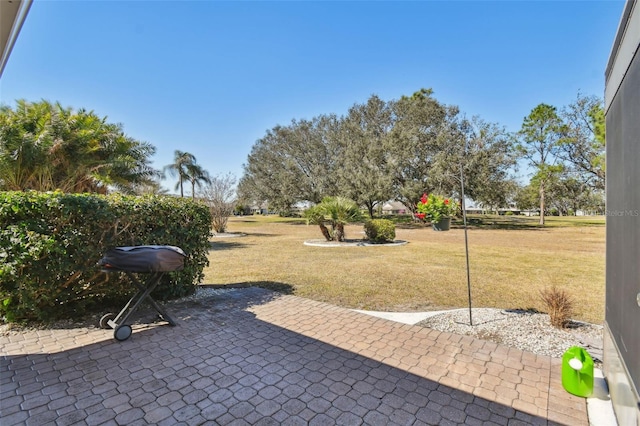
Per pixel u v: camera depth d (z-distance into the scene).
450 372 2.48
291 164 24.11
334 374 2.44
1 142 8.77
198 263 4.60
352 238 12.83
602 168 15.69
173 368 2.52
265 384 2.29
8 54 2.26
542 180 20.20
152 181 13.43
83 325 3.39
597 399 2.12
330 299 4.50
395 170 19.64
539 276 6.00
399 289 5.04
